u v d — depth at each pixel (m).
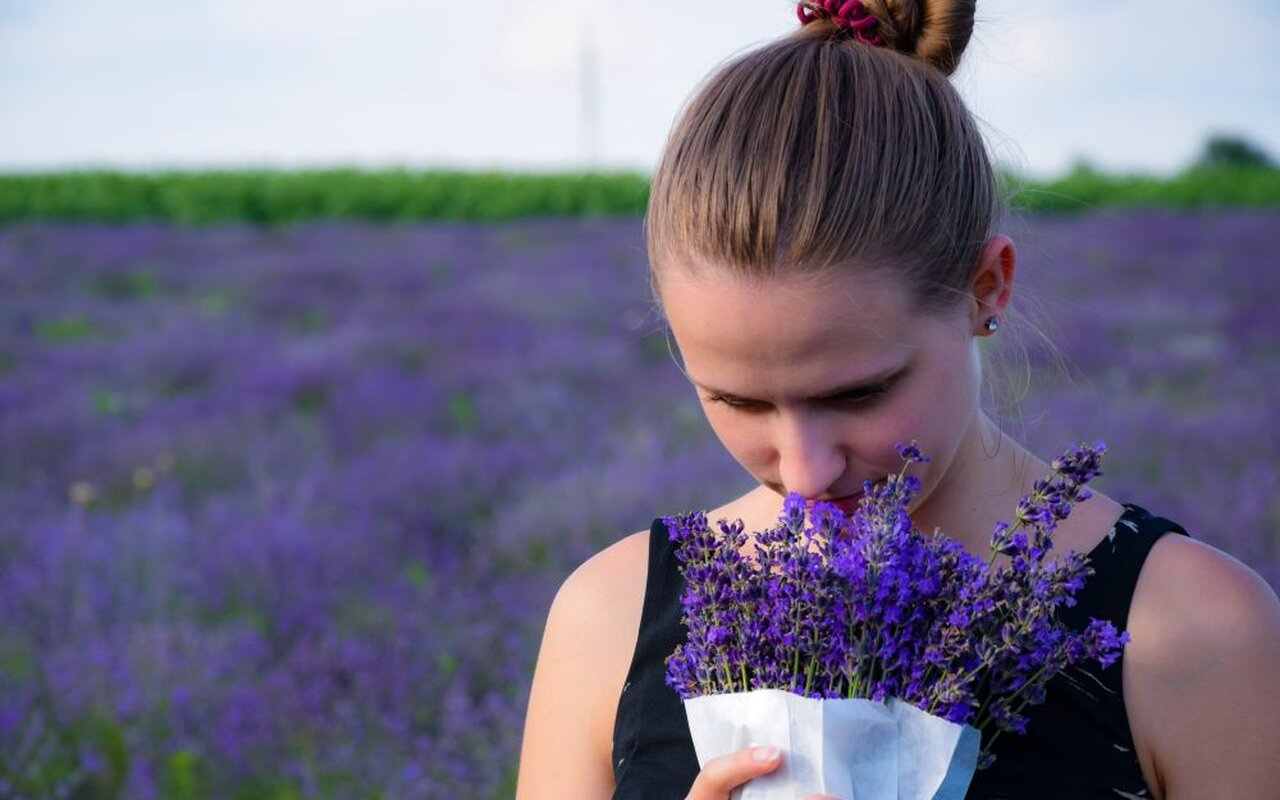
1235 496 5.58
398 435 8.24
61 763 4.00
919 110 1.16
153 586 5.38
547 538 5.85
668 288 1.16
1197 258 15.91
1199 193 26.31
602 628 1.39
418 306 13.30
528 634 4.71
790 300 1.08
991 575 1.11
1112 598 1.19
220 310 13.58
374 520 6.32
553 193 27.20
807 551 1.12
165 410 9.03
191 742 4.09
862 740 1.09
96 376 10.30
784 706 1.09
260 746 4.01
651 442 7.24
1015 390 1.56
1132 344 10.59
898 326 1.11
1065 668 1.18
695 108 1.19
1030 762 1.16
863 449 1.17
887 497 1.13
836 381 1.11
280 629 4.99
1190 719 1.15
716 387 1.16
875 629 1.11
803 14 1.36
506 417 8.51
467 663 4.54
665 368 10.19
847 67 1.18
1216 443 6.73
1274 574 4.45
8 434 8.18
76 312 13.40
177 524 6.05
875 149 1.12
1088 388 8.12
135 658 4.55
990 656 1.09
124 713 4.20
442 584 5.47
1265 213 22.38
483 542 6.04
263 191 25.88
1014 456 1.33
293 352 10.85
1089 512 1.25
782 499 1.40
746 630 1.13
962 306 1.18
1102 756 1.16
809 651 1.11
